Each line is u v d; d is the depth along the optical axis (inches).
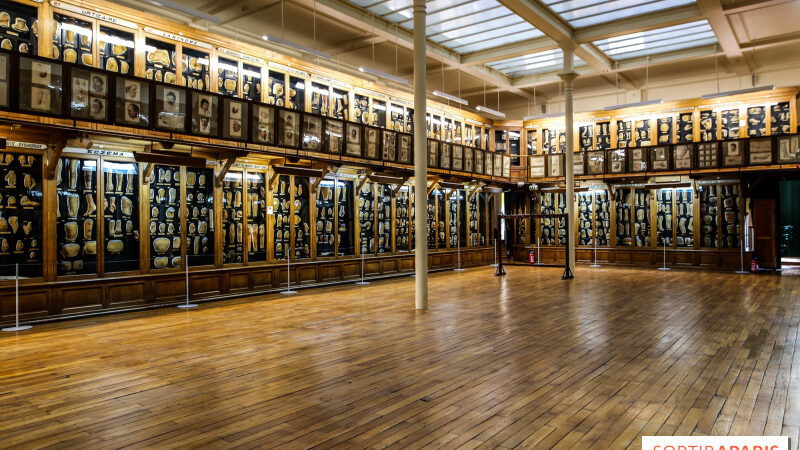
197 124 440.1
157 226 471.2
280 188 577.3
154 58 460.8
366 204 680.4
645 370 260.1
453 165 726.5
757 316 400.2
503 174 837.2
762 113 738.2
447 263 808.9
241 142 474.9
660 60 759.7
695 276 689.6
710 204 787.4
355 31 642.8
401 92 704.4
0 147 351.6
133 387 236.1
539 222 917.8
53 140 390.9
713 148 721.6
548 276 704.4
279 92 557.0
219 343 322.3
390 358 285.3
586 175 815.1
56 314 400.2
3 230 384.8
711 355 287.6
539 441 174.2
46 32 391.2
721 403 210.2
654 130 810.2
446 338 334.3
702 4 542.6
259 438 178.2
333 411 204.1
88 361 281.4
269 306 464.8
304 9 571.2
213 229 510.3
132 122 400.2
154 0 391.5
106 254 437.7
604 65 763.4
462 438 177.3
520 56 765.3
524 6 550.6
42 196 399.2
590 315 411.8
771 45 681.0
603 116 847.7
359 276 660.1
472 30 653.9
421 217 448.5
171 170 483.5
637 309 436.8
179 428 187.6
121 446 172.4
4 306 374.6
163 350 305.0
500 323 382.9
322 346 313.7
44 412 204.5
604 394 223.3
